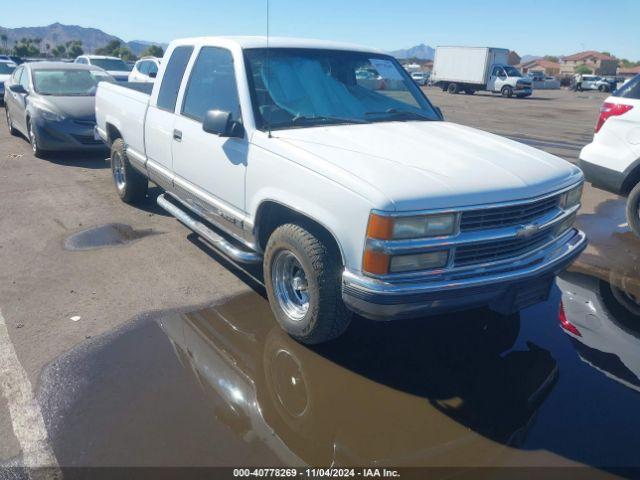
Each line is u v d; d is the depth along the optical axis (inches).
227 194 167.5
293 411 125.6
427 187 121.8
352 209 122.3
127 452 111.7
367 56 192.1
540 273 134.8
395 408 127.9
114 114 258.1
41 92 379.2
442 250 122.7
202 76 185.6
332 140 146.8
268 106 160.1
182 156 191.5
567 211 147.9
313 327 140.7
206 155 174.9
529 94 1360.7
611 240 245.9
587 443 117.3
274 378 137.6
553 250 143.3
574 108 1015.0
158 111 210.7
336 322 139.0
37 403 125.7
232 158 161.6
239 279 192.4
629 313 178.2
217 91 175.0
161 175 212.4
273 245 147.6
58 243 220.7
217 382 134.9
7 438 115.0
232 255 169.3
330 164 130.9
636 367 146.6
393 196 118.0
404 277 121.2
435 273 123.2
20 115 403.9
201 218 209.6
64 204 270.4
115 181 275.4
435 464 110.7
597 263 219.1
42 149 362.0
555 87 2097.7
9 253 209.6
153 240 226.1
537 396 133.3
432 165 132.6
